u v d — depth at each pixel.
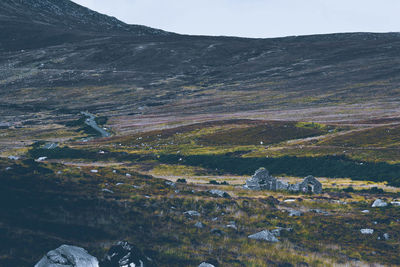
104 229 26.14
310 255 27.47
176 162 97.94
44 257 18.92
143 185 42.41
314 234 33.09
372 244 31.75
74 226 25.52
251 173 83.19
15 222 23.83
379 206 44.19
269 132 123.00
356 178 72.00
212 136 124.69
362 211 41.94
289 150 95.94
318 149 93.19
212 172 86.69
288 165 84.44
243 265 24.02
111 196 34.16
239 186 59.78
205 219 33.66
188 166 93.88
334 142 101.38
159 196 38.06
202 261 23.50
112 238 24.88
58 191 31.73
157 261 22.48
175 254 24.03
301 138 114.81
